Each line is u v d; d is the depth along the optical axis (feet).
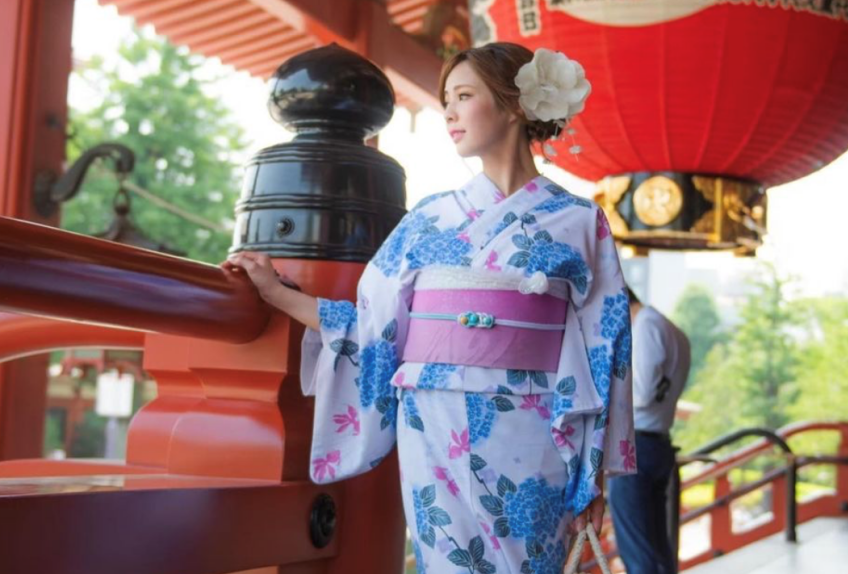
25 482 6.25
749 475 60.59
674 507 15.98
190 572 6.07
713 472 23.15
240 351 7.20
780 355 69.56
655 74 10.30
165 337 7.89
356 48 20.83
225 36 23.12
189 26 22.70
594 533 6.43
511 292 6.34
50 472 8.22
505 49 6.75
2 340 7.95
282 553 6.86
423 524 6.30
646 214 12.16
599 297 6.65
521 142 6.82
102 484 6.20
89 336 8.14
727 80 10.25
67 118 17.98
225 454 7.18
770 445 23.13
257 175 7.91
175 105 63.05
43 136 17.43
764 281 72.38
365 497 7.77
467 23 24.09
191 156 62.64
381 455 6.81
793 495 21.08
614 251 6.73
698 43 10.02
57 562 5.24
